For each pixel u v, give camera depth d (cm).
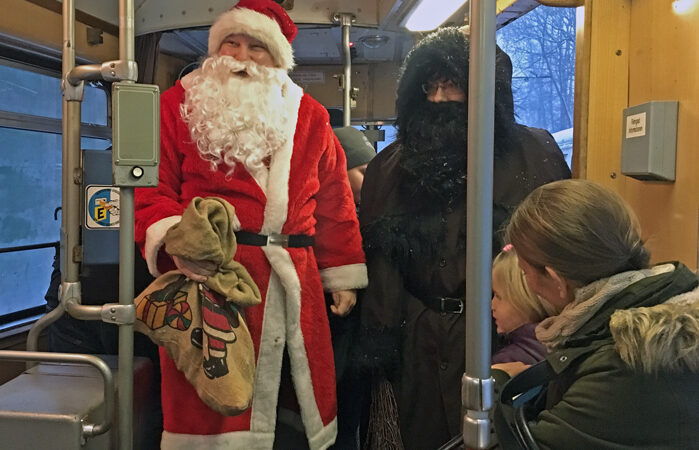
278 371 161
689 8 122
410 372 164
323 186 179
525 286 125
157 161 113
